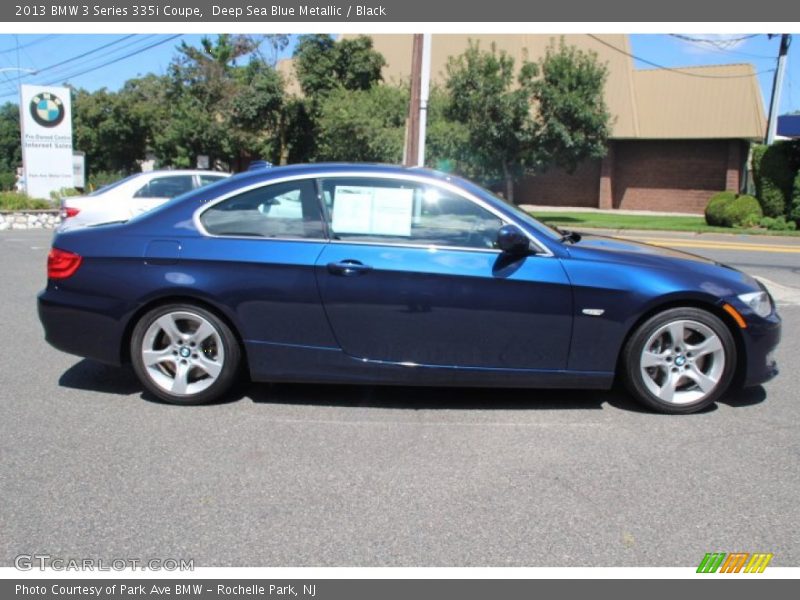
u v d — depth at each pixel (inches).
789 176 869.2
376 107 1075.9
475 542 125.9
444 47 1413.6
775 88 936.9
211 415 185.3
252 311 184.1
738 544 126.3
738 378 190.2
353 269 180.7
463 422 181.9
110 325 188.2
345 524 131.2
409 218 184.9
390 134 1026.7
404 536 127.4
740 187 1286.9
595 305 179.5
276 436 171.3
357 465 155.6
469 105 938.7
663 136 1277.1
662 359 185.3
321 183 187.5
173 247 186.2
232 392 203.3
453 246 182.4
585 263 181.5
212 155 1429.6
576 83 931.3
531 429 177.6
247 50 1368.1
